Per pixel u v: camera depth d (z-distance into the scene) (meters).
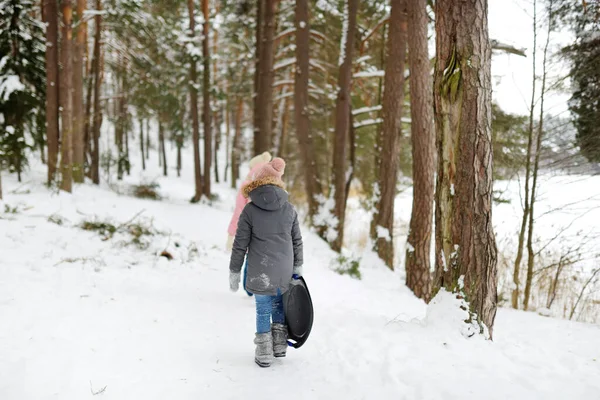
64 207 9.30
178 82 19.83
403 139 15.91
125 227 7.50
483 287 3.67
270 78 12.59
